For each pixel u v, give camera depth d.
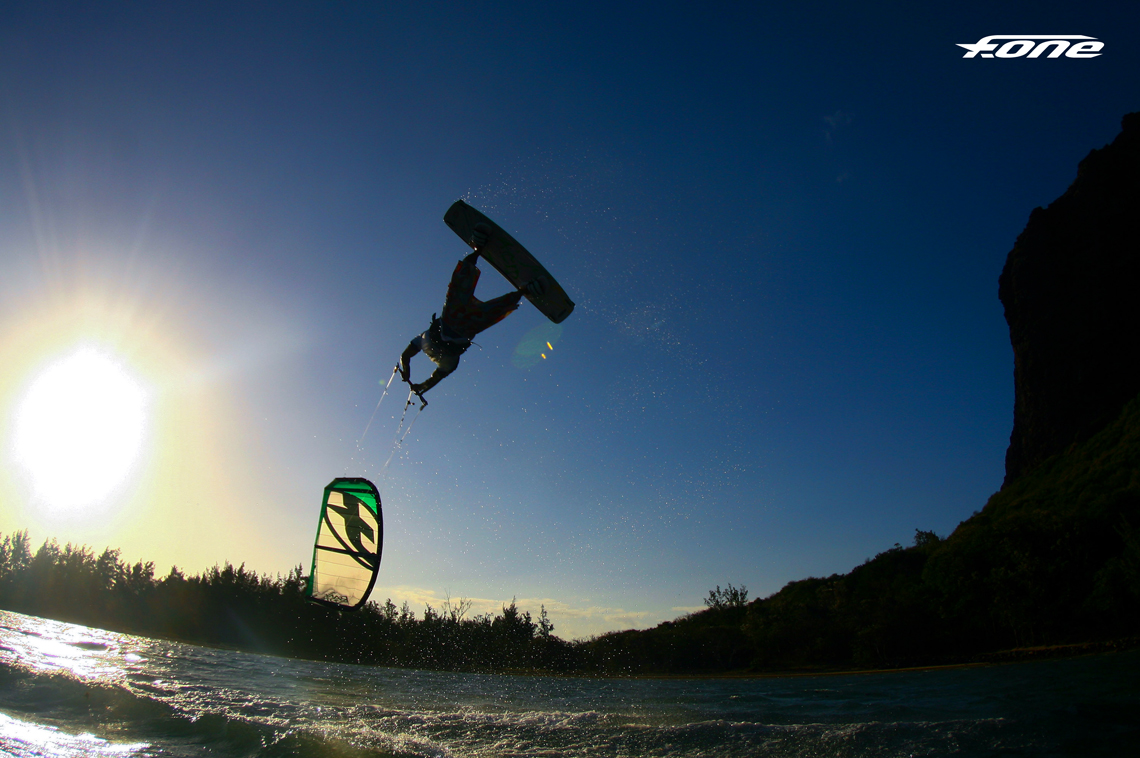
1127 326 59.31
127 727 11.98
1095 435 55.22
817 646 44.25
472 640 47.03
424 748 11.76
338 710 16.19
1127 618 33.53
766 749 11.97
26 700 13.80
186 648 36.84
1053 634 35.56
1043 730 12.26
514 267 7.76
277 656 41.88
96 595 58.47
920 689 23.31
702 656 47.22
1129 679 21.02
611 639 49.25
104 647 29.84
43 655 22.62
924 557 55.50
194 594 53.03
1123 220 61.81
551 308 7.83
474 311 7.44
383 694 22.08
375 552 6.29
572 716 16.36
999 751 10.92
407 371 7.99
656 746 12.39
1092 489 44.31
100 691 14.89
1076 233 65.19
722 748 12.14
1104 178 64.19
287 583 52.59
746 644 47.38
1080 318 62.22
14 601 57.22
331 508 6.61
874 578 55.44
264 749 10.89
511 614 47.84
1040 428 63.50
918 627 41.09
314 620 48.41
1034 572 36.91
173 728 12.02
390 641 47.38
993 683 23.22
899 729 12.80
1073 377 61.53
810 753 11.57
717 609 59.09
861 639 41.75
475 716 16.08
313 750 10.97
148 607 53.62
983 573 40.38
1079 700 16.64
